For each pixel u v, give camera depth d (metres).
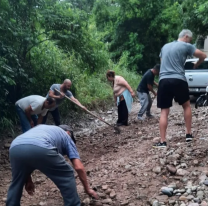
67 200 3.26
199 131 6.03
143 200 3.83
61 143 3.38
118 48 20.97
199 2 16.17
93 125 9.13
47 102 5.95
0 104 7.91
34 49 9.26
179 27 19.89
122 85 8.12
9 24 7.46
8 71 7.01
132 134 7.20
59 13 8.85
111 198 3.95
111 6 22.03
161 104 5.19
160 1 20.38
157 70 8.30
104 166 5.07
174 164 4.52
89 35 10.40
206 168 4.32
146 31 20.86
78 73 11.07
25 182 3.43
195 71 11.62
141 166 4.70
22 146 3.13
